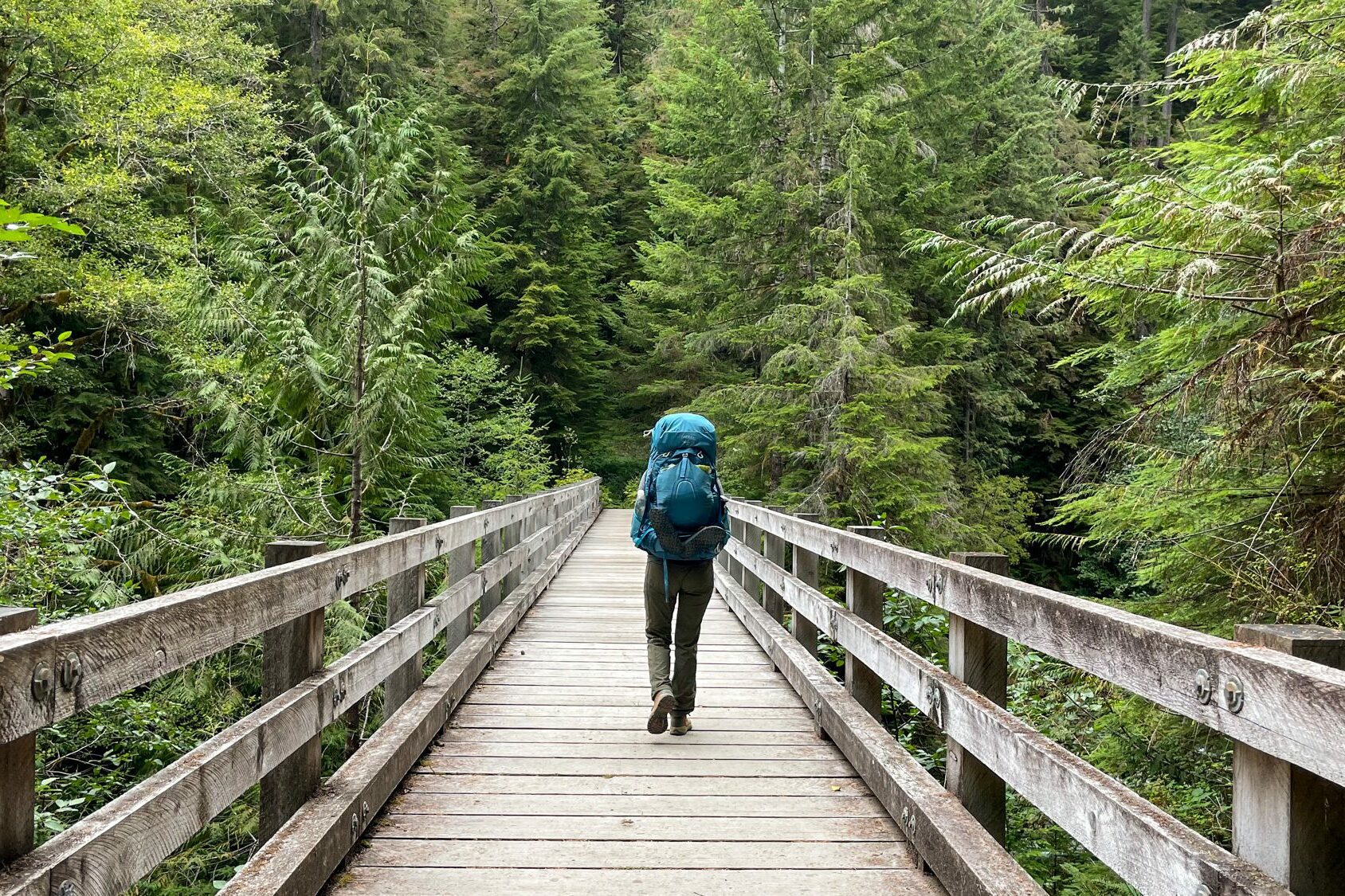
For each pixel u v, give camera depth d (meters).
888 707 7.41
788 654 6.00
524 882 3.23
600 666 6.68
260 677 8.17
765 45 18.66
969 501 19.39
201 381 12.92
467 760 4.59
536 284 30.62
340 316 11.48
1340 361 4.74
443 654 9.43
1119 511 6.60
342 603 9.12
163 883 6.10
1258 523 5.68
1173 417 6.25
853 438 15.00
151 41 14.03
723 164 19.77
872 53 17.84
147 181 14.77
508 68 32.50
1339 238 4.71
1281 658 1.58
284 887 2.61
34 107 14.85
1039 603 2.53
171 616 2.21
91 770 6.38
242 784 2.56
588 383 34.19
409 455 12.02
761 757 4.69
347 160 13.15
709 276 20.11
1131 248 5.45
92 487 6.52
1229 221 4.96
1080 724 6.61
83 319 15.90
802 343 17.58
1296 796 1.58
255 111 17.08
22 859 1.70
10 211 3.15
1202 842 1.79
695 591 4.98
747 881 3.27
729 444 17.75
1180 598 6.22
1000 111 23.80
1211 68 6.17
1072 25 29.80
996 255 6.41
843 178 16.80
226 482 10.95
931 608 7.60
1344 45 5.29
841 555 4.99
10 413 13.96
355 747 7.12
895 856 3.49
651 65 30.55
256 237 11.77
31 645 1.67
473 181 32.84
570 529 15.30
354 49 25.72
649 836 3.67
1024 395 23.22
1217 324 5.82
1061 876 5.55
